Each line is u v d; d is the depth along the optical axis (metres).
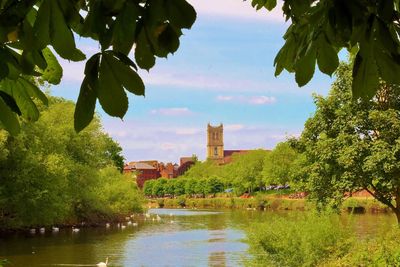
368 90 1.92
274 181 97.56
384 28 1.86
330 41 2.08
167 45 1.68
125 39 1.63
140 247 36.03
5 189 34.62
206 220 66.56
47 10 1.62
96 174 52.19
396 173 19.86
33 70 1.94
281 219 19.88
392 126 19.53
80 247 35.31
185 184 156.12
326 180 21.30
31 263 27.73
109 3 1.66
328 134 22.09
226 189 144.88
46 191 35.69
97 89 1.64
